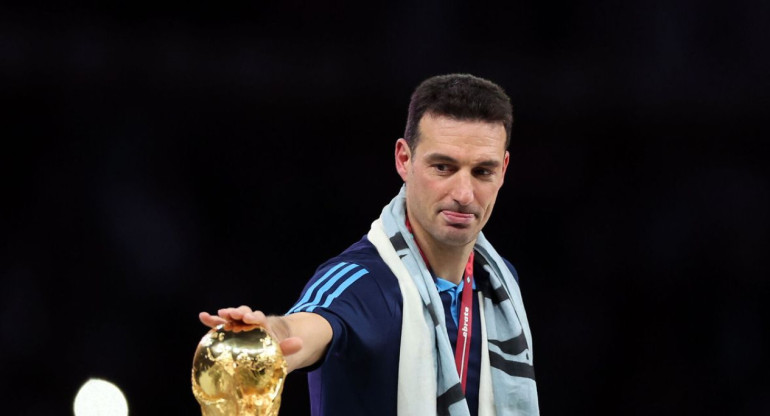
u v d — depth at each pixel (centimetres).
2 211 2094
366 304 817
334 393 830
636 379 2292
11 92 2100
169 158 2169
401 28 2227
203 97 2177
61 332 2102
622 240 2305
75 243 2117
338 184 2238
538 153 2302
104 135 2138
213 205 2184
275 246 2216
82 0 2117
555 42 2266
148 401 2123
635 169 2292
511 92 2267
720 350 2284
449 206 831
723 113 2275
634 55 2269
